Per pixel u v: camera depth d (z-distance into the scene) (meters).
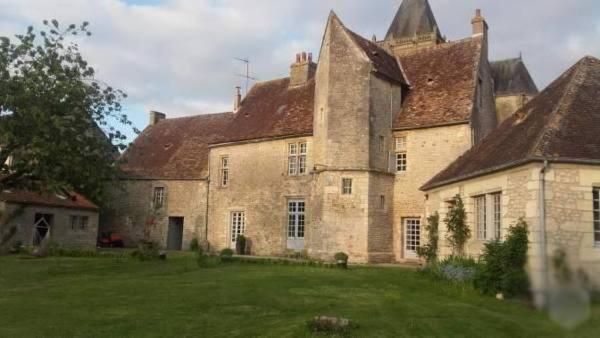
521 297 10.59
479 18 26.73
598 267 4.88
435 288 13.55
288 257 25.31
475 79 24.41
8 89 17.77
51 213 28.80
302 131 26.30
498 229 14.92
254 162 28.66
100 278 15.86
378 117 24.05
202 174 31.50
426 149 23.75
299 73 30.25
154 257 21.75
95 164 19.88
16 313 10.23
